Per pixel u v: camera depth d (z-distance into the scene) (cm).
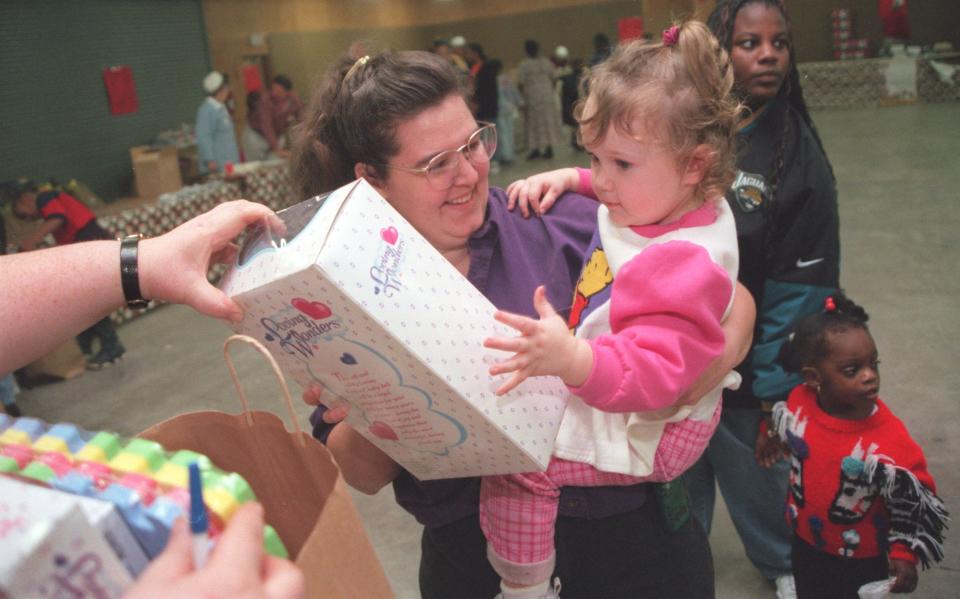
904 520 174
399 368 92
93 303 94
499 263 128
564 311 126
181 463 66
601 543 125
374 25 1472
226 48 1082
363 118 121
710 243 110
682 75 108
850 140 983
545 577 120
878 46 1404
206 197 716
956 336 410
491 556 123
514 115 1226
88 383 507
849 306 188
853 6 1404
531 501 117
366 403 102
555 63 1309
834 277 196
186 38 1001
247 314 94
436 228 126
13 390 460
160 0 950
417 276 94
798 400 196
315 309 88
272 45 1181
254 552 56
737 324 115
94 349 578
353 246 88
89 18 852
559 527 125
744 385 212
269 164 829
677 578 131
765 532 236
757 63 190
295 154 134
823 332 181
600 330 117
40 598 50
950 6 1370
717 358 106
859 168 819
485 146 126
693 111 107
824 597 197
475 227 127
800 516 195
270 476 87
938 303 455
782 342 197
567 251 129
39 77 796
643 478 121
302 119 133
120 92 878
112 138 884
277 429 83
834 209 193
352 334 89
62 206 516
